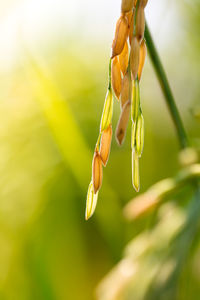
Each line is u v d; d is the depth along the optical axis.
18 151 0.54
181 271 0.36
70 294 0.53
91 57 0.61
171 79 0.60
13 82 0.54
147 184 0.56
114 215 0.52
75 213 0.55
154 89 0.61
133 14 0.25
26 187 0.54
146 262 0.37
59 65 0.59
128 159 0.57
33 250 0.51
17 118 0.54
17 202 0.53
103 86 0.61
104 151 0.25
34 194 0.54
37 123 0.54
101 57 0.61
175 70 0.61
